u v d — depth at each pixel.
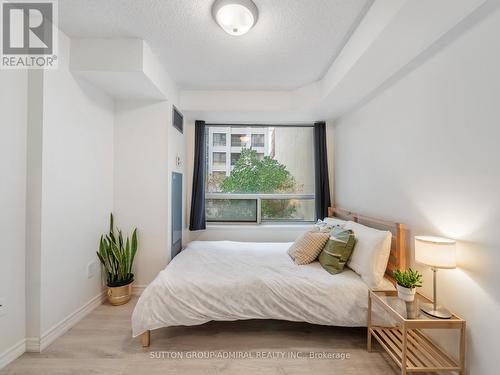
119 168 2.60
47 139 1.75
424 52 1.68
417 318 1.39
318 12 1.65
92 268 2.26
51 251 1.79
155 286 1.80
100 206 2.38
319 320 1.75
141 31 1.88
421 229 1.72
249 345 1.80
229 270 2.06
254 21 1.67
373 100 2.38
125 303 2.39
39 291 1.70
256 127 3.56
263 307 1.78
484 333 1.26
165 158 2.61
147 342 1.76
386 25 1.38
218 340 1.85
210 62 2.33
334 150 3.45
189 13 1.67
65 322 1.93
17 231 1.63
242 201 3.56
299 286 1.81
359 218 2.56
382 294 1.69
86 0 1.56
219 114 3.14
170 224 2.70
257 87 2.88
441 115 1.54
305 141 3.57
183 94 2.97
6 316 1.57
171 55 2.21
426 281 1.67
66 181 1.94
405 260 1.85
